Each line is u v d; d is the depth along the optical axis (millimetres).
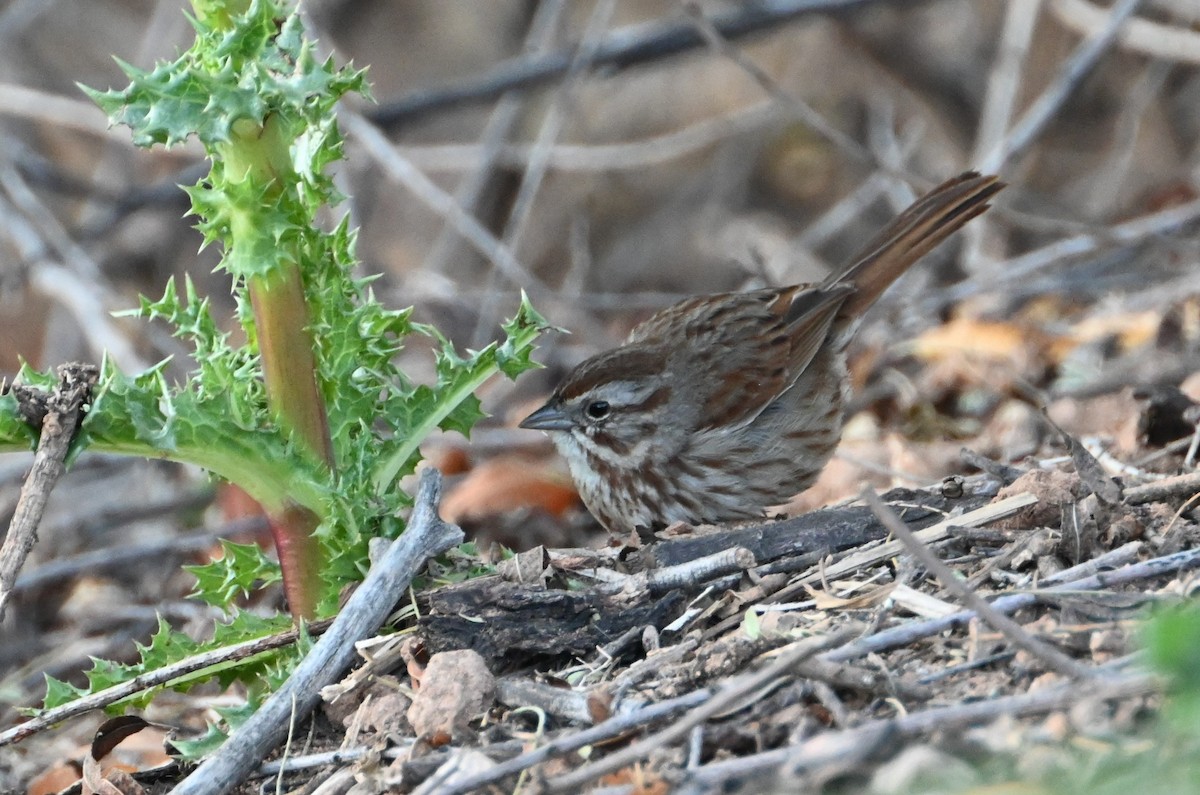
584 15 22625
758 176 21438
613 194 21562
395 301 17109
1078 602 6707
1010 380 12523
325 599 7938
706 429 10609
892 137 18656
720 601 7598
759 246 18922
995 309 14820
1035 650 5953
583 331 17047
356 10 23125
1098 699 5652
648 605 7523
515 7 23094
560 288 20812
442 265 18219
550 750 6188
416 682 7262
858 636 6758
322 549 7949
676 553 7965
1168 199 17078
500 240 20406
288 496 7844
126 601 12891
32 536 6789
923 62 20359
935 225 11688
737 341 10797
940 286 17406
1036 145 18438
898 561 7668
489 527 12312
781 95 14586
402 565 7633
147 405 7223
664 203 21453
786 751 5867
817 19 19844
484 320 15625
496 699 7008
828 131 14602
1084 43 18031
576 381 10602
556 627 7438
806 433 11094
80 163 21188
